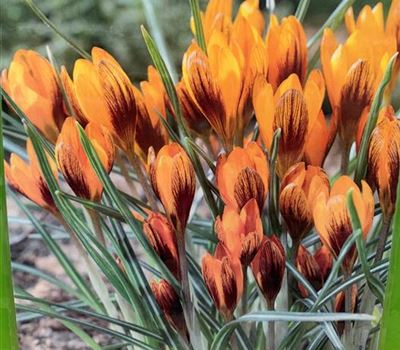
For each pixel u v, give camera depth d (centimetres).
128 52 113
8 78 40
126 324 38
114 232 39
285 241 38
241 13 42
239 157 34
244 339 39
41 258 73
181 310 37
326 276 39
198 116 39
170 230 36
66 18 112
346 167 38
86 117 38
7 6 112
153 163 35
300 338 39
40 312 39
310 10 135
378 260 36
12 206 79
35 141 36
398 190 28
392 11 39
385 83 34
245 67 38
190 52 36
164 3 114
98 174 35
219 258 35
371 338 41
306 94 35
